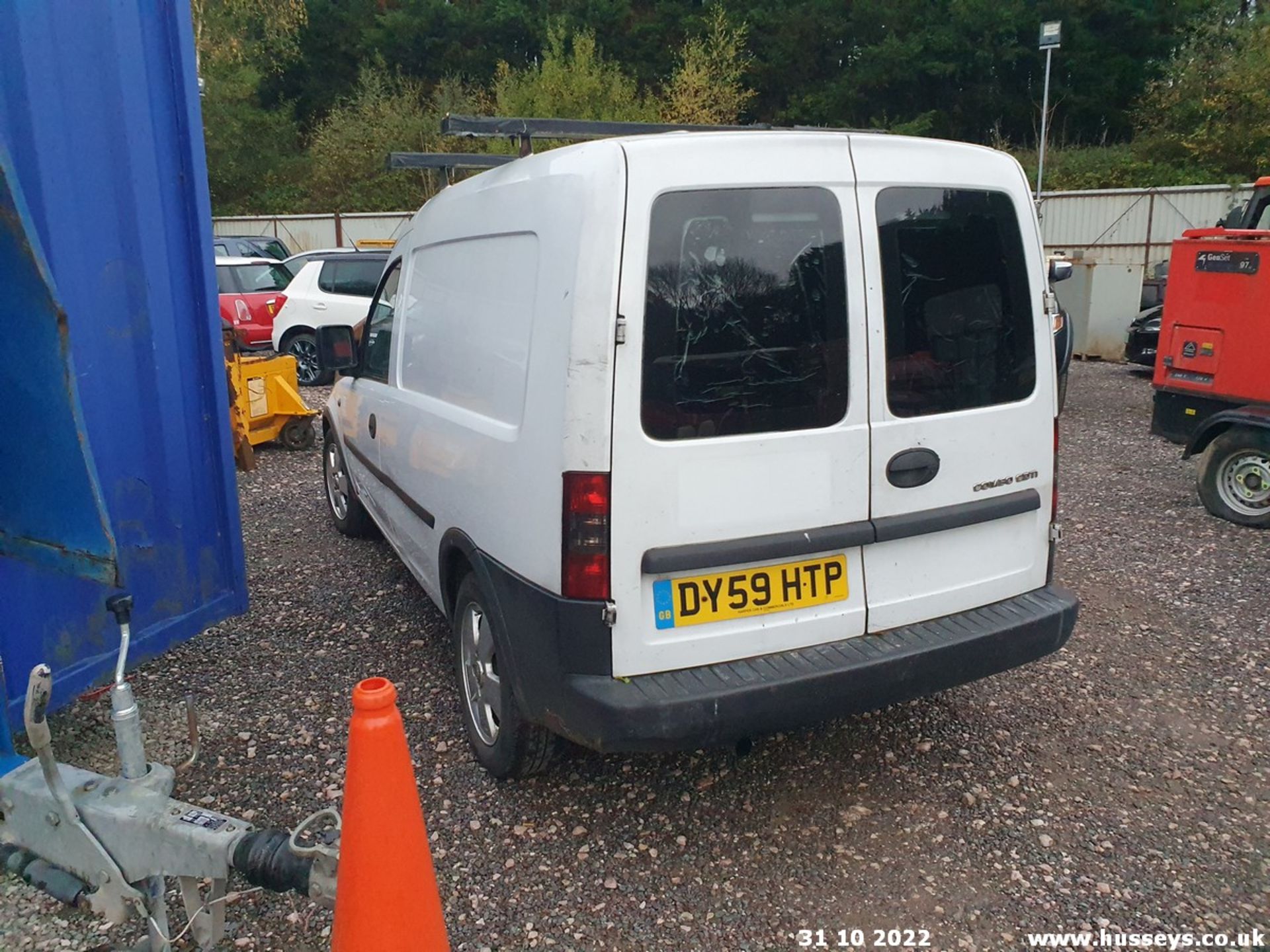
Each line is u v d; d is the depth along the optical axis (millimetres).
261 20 34812
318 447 8977
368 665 4254
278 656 4355
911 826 3078
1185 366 6555
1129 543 5871
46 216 3043
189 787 3299
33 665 3195
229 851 2119
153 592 3629
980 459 3113
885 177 2873
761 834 3041
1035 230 3199
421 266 4207
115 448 3377
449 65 39875
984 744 3580
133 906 2340
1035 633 3139
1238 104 25406
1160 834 3031
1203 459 6395
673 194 2607
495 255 3209
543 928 2639
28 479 2193
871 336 2859
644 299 2584
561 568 2668
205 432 3828
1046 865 2887
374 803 1979
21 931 2623
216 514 3914
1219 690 3986
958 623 3100
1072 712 3818
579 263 2588
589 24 37500
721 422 2697
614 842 3004
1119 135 34375
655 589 2699
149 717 3775
